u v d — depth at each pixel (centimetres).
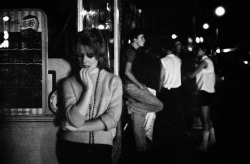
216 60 1848
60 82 415
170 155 634
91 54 306
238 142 730
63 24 495
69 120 296
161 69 725
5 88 420
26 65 418
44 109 417
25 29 419
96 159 303
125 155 632
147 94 621
